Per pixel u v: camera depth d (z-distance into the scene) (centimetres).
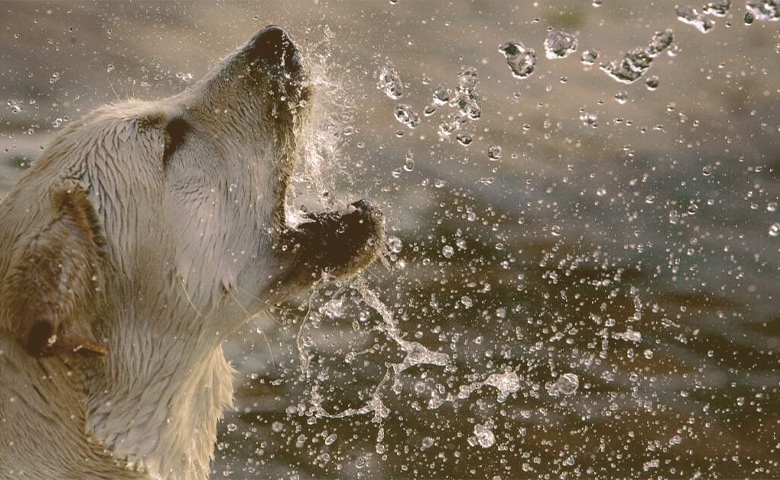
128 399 1224
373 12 3158
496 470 1666
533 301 2058
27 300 1084
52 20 3059
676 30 3012
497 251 2209
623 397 1812
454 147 2566
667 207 2338
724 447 1703
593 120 2659
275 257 1341
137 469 1223
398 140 2555
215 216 1289
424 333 1978
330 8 3153
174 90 2750
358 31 3020
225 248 1297
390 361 1925
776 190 2373
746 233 2242
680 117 2658
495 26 3086
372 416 1789
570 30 3016
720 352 1914
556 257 2180
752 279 2103
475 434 1731
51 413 1171
